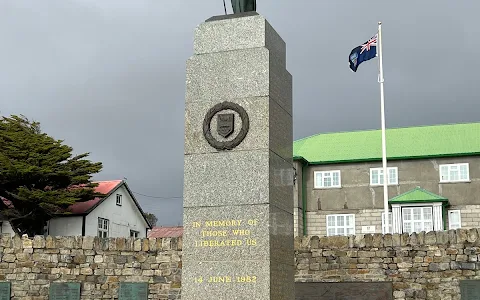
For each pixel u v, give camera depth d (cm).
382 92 2947
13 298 1902
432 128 3869
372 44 2914
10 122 3841
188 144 997
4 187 3550
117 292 1862
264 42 996
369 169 3709
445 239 1702
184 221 973
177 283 1827
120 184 4150
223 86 998
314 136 4044
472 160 3584
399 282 1711
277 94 1020
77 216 3734
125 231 4188
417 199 3494
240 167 964
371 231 3625
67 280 1892
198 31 1030
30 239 1930
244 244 938
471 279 1659
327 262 1769
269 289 916
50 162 3525
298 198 3666
